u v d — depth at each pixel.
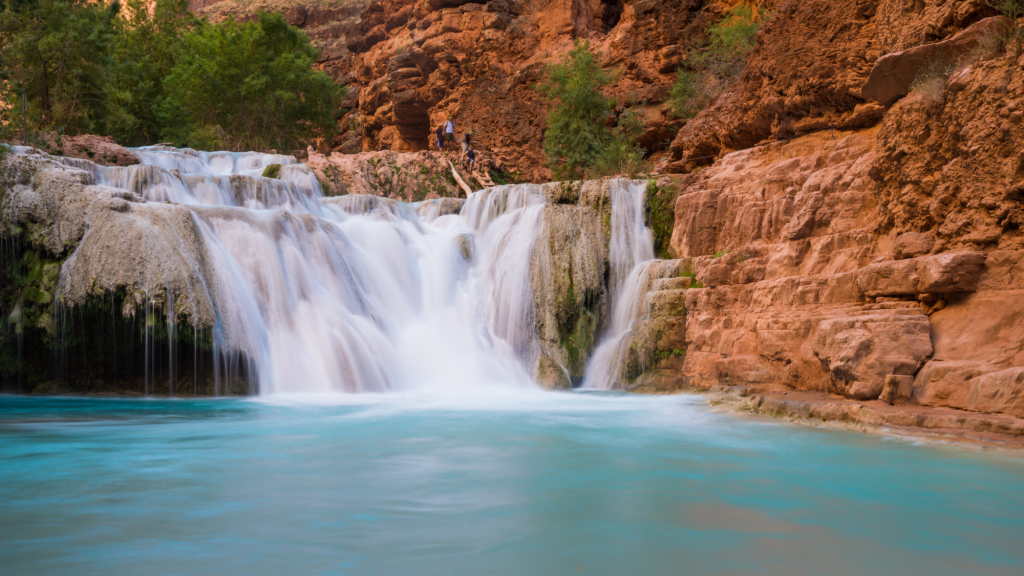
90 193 14.52
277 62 39.25
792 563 3.71
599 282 17.38
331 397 13.59
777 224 14.16
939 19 11.44
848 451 7.14
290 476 6.00
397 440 8.07
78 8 34.41
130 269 13.63
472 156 32.16
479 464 6.57
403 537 4.17
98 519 4.54
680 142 22.34
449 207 21.36
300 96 42.12
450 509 4.86
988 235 9.17
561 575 3.49
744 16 26.78
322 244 16.75
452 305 18.30
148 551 3.85
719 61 27.02
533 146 35.84
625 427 9.17
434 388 15.58
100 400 12.99
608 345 16.58
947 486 5.61
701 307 14.63
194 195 18.91
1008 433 7.29
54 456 6.95
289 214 16.53
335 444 7.77
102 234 13.99
